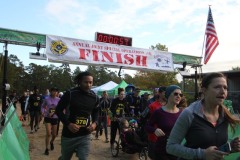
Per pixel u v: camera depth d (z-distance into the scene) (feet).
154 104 19.56
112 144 31.07
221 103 8.65
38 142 37.09
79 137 16.57
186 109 8.92
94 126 17.11
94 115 17.69
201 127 8.57
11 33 33.47
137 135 26.27
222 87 8.50
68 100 16.49
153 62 42.42
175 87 15.51
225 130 8.77
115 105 32.27
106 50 38.83
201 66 48.24
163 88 19.40
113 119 31.50
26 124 57.62
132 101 36.78
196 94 47.88
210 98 8.63
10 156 11.56
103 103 39.99
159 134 14.65
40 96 46.80
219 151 7.75
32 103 46.14
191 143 8.69
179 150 8.52
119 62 39.34
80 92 16.79
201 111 8.75
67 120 16.29
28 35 34.50
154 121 15.44
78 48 36.99
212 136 8.52
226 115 8.78
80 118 16.56
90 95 17.02
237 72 81.30
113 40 39.81
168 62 43.65
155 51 42.91
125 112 33.04
